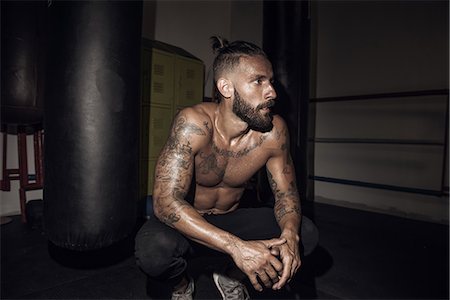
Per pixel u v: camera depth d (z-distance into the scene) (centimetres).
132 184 134
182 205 98
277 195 117
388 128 320
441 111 285
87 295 145
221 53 105
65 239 125
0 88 200
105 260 187
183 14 387
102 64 123
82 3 122
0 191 274
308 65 247
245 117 103
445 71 284
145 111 282
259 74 100
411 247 220
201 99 332
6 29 198
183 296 117
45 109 130
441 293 153
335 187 359
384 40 323
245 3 430
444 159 284
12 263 180
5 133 269
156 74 289
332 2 363
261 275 90
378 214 317
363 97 330
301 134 241
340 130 355
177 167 103
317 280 165
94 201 123
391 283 163
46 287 152
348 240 233
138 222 259
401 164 312
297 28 235
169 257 101
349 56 349
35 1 206
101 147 123
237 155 114
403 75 310
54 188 125
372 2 331
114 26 125
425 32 296
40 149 271
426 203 297
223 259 172
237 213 126
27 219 256
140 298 143
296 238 100
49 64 127
